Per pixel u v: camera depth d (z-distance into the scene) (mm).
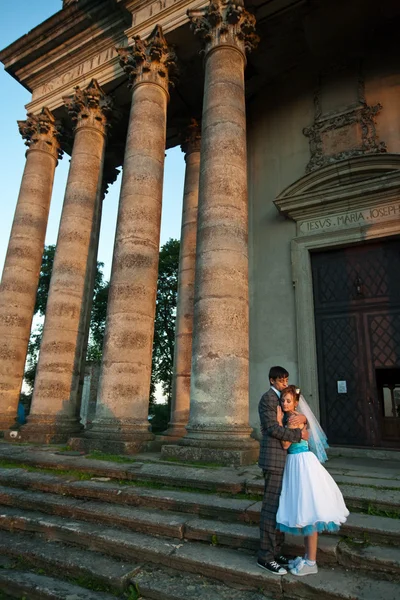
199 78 12906
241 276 7809
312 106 12742
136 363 8609
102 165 13078
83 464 6695
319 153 12055
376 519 4227
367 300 10617
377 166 10578
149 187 9773
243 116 9109
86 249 11922
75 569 4059
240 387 7137
